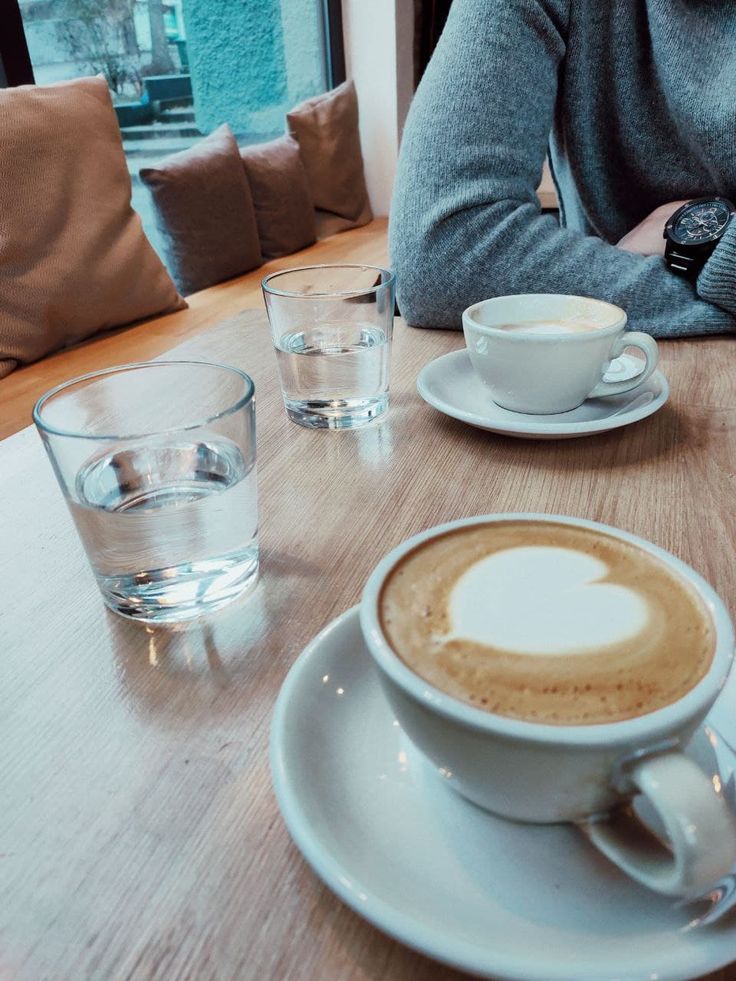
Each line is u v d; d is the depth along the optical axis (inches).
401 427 24.5
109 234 64.4
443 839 10.1
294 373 24.4
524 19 38.9
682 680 9.4
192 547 15.5
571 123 45.8
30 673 14.2
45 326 59.8
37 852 10.6
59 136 60.8
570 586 11.2
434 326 34.7
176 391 18.6
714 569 16.3
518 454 22.4
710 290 31.1
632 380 24.7
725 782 10.2
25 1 71.3
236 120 107.0
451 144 35.8
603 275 32.5
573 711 9.1
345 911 9.8
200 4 94.1
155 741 12.6
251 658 14.5
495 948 8.3
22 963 9.2
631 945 8.3
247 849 10.6
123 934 9.5
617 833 9.5
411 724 9.8
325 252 102.3
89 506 14.9
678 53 41.0
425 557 12.0
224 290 84.0
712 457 21.7
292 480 21.3
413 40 120.3
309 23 115.7
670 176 46.4
